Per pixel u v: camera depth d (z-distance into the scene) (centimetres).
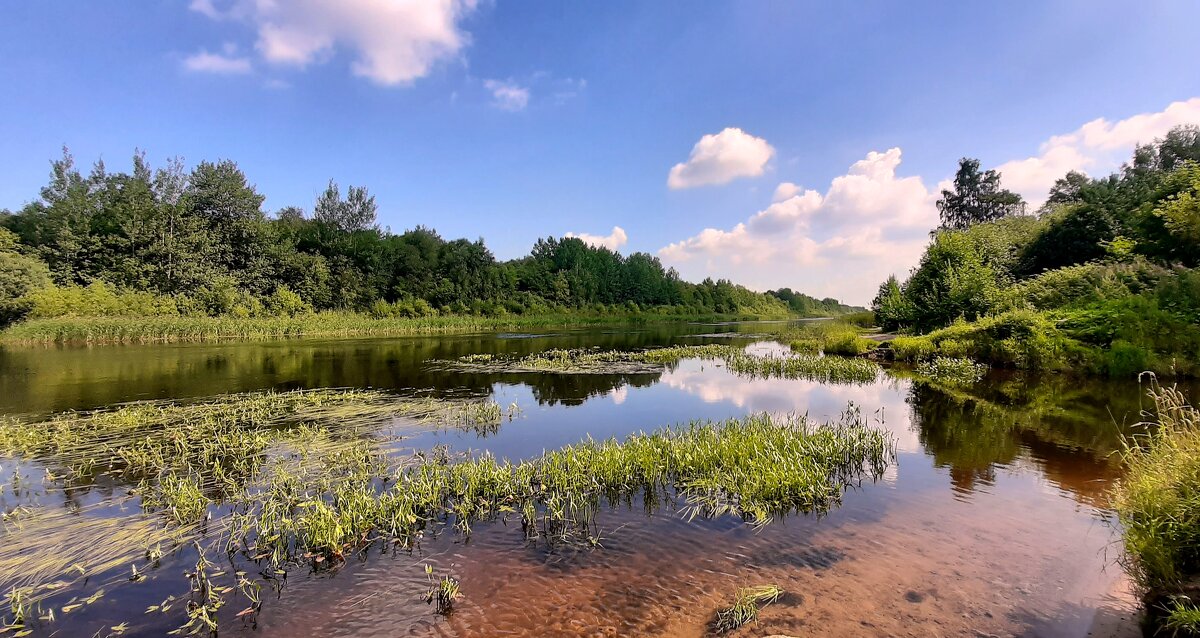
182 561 561
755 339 3969
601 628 432
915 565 523
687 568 528
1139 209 2298
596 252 10656
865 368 1906
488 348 3091
